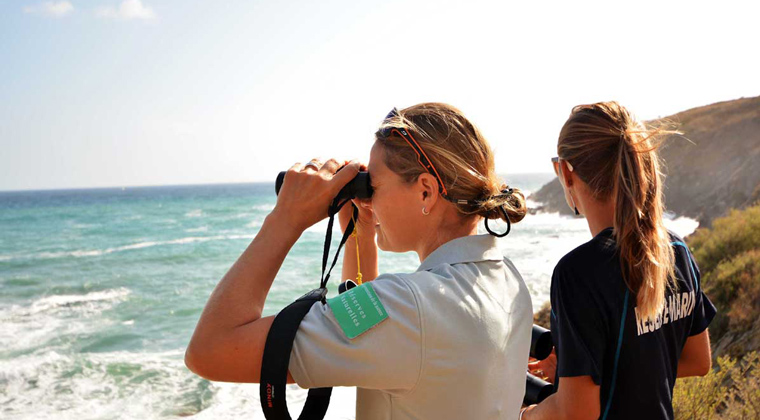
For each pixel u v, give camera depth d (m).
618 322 1.64
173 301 17.64
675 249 1.88
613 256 1.67
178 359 10.99
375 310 1.02
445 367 1.03
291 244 1.14
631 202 1.64
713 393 4.14
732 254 10.38
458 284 1.12
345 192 1.22
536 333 1.79
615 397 1.68
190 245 36.50
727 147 45.72
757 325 6.73
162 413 8.38
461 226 1.25
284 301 16.42
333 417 5.74
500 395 1.12
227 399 8.80
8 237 46.59
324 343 1.01
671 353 1.82
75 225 58.22
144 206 95.12
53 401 8.90
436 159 1.17
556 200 57.91
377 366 1.00
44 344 12.44
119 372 10.20
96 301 17.86
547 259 22.89
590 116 1.81
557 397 1.71
